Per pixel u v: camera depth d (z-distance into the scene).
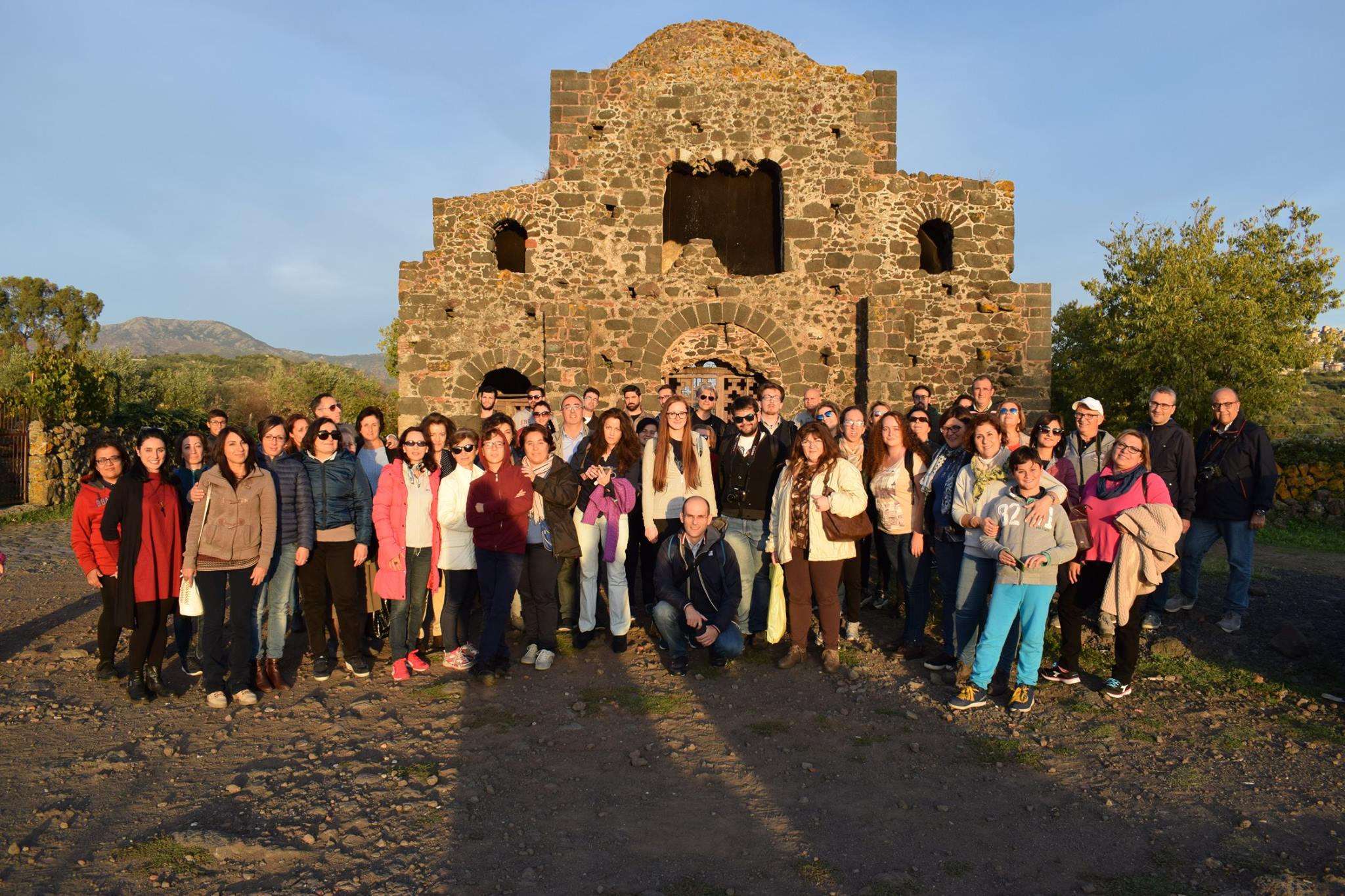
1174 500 6.98
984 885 3.61
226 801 4.40
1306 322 25.62
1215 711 5.68
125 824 4.15
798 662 6.71
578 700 5.93
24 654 7.11
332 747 5.12
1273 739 5.20
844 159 15.55
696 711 5.73
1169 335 24.81
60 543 13.21
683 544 6.59
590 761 4.91
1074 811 4.31
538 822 4.18
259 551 5.90
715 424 8.67
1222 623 7.27
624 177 15.69
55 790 4.54
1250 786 4.56
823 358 15.59
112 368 34.34
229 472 5.84
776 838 4.02
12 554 12.08
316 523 6.28
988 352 15.27
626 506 7.07
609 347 15.62
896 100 15.59
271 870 3.73
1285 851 3.88
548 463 6.57
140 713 5.73
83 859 3.81
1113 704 5.83
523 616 7.14
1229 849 3.90
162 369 38.75
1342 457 14.20
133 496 5.84
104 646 6.40
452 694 6.02
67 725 5.48
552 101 15.65
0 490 17.05
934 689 6.16
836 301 15.51
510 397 17.20
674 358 15.84
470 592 6.79
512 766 4.84
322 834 4.02
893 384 15.01
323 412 7.03
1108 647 6.98
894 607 8.30
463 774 4.72
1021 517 5.66
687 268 15.62
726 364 16.25
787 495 6.55
